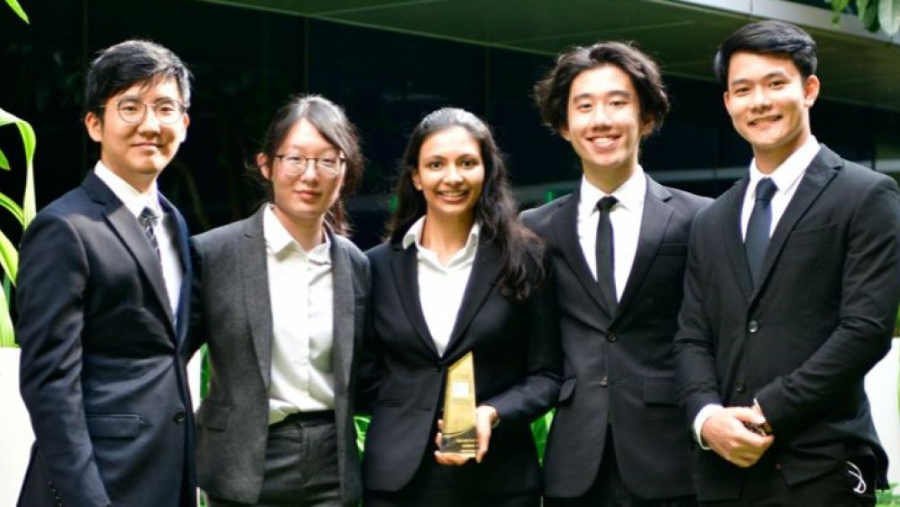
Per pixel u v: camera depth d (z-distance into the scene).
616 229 4.31
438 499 4.12
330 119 4.08
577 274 4.27
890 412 6.47
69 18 7.77
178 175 8.12
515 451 4.18
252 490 4.00
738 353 3.96
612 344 4.22
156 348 3.82
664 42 9.51
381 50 9.14
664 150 10.67
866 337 3.76
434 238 4.27
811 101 4.08
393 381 4.22
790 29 4.02
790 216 3.94
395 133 9.20
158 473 3.77
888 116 12.59
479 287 4.19
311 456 4.06
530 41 9.61
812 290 3.89
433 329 4.20
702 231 4.13
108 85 3.82
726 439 3.84
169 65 3.86
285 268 4.12
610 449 4.20
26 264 3.72
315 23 8.80
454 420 4.01
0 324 4.97
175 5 8.19
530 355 4.25
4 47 7.51
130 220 3.81
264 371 4.04
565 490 4.18
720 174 11.13
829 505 3.83
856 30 9.12
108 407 3.72
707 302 4.08
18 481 4.72
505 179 4.28
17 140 7.57
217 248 4.13
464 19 8.75
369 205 8.98
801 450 3.85
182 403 3.85
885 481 3.97
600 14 8.48
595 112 4.25
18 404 4.74
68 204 3.77
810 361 3.80
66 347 3.64
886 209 3.87
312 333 4.10
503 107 9.85
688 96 10.91
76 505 3.57
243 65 8.46
